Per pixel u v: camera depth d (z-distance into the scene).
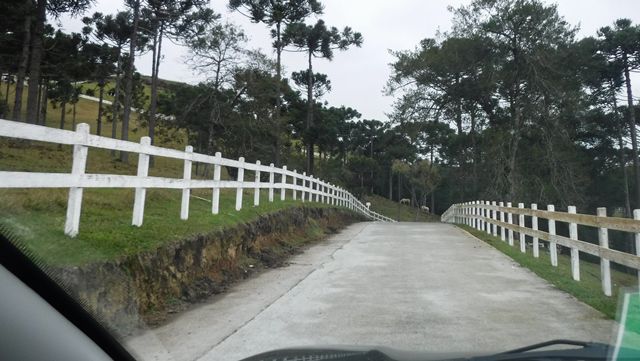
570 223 10.44
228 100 32.47
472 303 7.73
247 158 33.81
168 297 7.52
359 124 83.62
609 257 8.51
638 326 3.66
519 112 30.59
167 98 36.50
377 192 92.38
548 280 9.75
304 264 11.69
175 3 31.00
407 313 7.07
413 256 12.96
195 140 35.12
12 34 30.56
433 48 33.94
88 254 6.06
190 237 8.85
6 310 2.67
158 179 9.00
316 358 3.47
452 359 3.34
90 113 67.44
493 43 31.14
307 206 20.16
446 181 75.44
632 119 41.00
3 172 5.87
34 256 3.48
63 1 23.62
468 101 35.19
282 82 36.03
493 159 31.55
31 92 23.66
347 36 42.62
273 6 35.75
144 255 7.18
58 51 34.69
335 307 7.43
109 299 5.93
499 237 18.39
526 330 6.23
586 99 31.36
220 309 7.39
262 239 13.07
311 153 47.72
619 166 45.56
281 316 6.93
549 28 29.97
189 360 5.14
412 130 34.84
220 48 31.52
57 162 18.56
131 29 35.44
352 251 14.02
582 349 3.33
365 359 3.39
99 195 10.62
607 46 38.25
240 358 5.20
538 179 31.12
